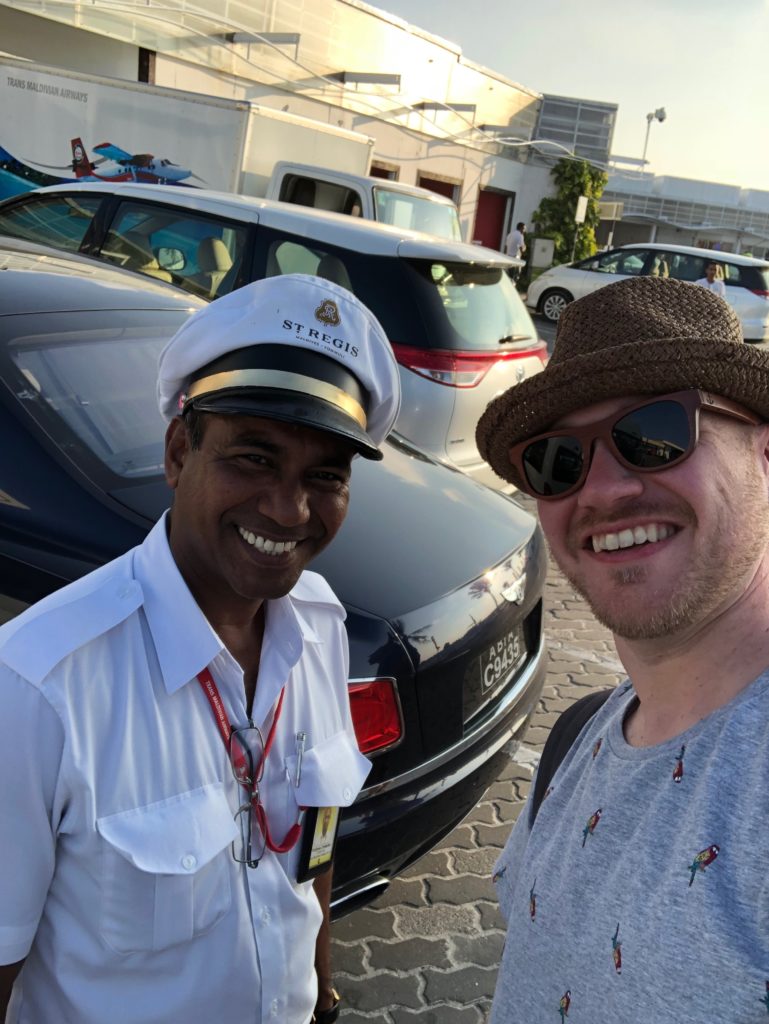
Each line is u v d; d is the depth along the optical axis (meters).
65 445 2.20
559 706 3.66
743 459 0.94
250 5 13.83
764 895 0.76
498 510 2.73
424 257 4.28
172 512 1.12
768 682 0.86
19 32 12.44
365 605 1.99
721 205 35.56
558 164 21.61
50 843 0.96
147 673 1.01
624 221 35.94
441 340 4.16
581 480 0.97
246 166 9.03
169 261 5.01
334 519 1.10
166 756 1.00
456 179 19.42
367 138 10.47
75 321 2.63
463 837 2.80
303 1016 1.17
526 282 20.95
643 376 0.90
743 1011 0.75
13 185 10.14
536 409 1.00
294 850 1.15
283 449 1.03
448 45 17.72
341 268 4.38
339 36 15.38
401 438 3.19
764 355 0.89
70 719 0.94
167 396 1.10
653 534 0.95
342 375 1.06
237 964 1.04
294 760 1.16
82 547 1.97
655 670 0.97
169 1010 1.01
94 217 5.39
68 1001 1.00
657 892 0.83
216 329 1.03
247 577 1.06
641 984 0.82
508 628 2.37
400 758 1.98
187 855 0.98
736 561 0.92
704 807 0.83
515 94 20.38
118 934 0.97
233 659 1.08
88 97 9.57
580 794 1.03
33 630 0.96
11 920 0.95
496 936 2.40
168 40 12.90
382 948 2.33
